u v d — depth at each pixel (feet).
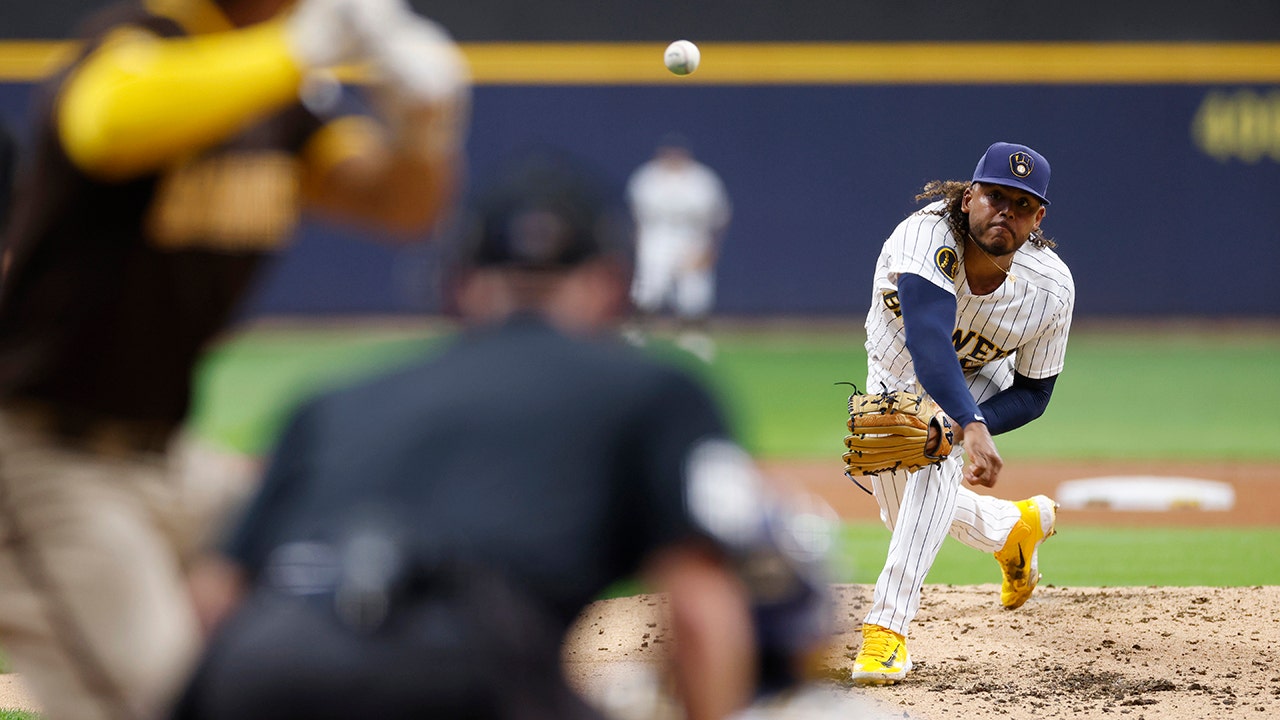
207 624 24.04
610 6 239.50
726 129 242.58
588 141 241.76
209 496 31.12
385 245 239.91
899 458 58.54
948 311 57.26
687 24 240.32
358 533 22.24
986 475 54.54
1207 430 148.97
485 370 23.44
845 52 240.73
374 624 21.79
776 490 25.43
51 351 27.96
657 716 30.17
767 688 24.86
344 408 23.88
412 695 21.61
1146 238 240.32
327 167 31.01
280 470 24.07
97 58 27.25
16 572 27.96
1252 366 198.59
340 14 25.59
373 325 240.12
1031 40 238.68
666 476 22.52
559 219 24.43
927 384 56.39
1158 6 236.63
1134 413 161.17
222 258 28.76
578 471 22.57
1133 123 238.89
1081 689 57.72
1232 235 239.71
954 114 240.94
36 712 51.55
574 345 23.77
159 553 29.12
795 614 24.32
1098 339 230.07
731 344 221.25
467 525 22.20
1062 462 131.23
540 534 22.22
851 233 244.22
